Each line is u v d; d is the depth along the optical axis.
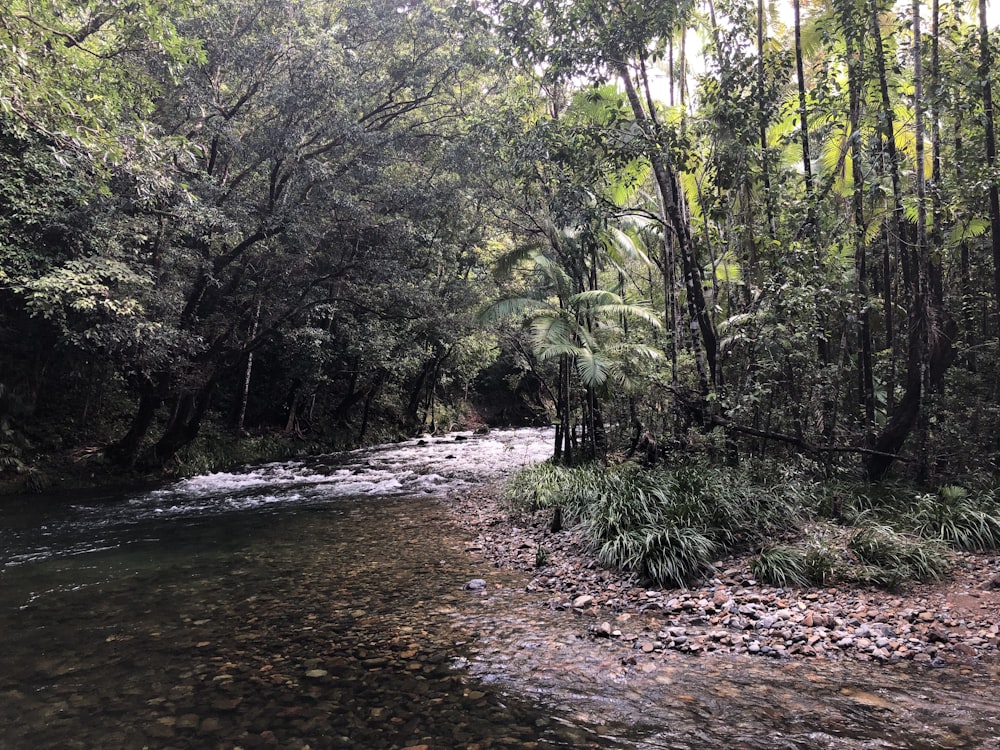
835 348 12.99
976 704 4.23
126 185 11.63
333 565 8.64
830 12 10.91
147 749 3.98
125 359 15.33
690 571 7.16
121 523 11.80
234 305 19.22
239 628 6.23
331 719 4.33
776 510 8.36
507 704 4.50
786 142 10.27
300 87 13.98
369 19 16.02
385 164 16.56
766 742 3.83
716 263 11.88
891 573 6.51
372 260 17.09
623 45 10.25
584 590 7.19
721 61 10.10
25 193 12.16
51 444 16.95
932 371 10.35
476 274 22.70
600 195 11.45
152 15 10.65
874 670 4.86
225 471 19.59
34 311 12.24
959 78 9.15
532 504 11.32
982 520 7.53
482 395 40.78
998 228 8.89
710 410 10.48
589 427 16.05
